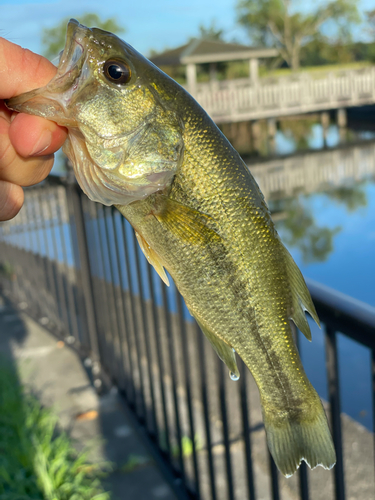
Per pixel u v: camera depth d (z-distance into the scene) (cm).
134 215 30
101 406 84
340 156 491
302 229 282
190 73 671
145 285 160
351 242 249
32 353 103
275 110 638
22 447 65
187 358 62
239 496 64
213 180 29
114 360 86
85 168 29
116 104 28
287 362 32
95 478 67
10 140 27
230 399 85
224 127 790
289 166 467
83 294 91
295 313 32
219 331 31
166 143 28
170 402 86
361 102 677
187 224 29
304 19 1301
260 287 30
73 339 101
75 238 92
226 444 56
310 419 32
